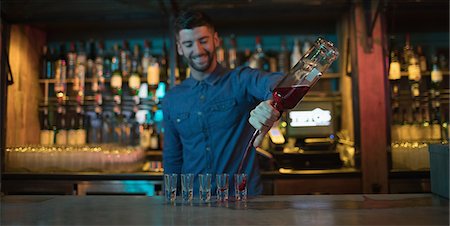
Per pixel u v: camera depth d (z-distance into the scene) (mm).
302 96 1099
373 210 961
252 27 3180
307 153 2600
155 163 2889
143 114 3057
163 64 3025
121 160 2645
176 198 1173
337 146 2879
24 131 2869
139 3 2664
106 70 3041
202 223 845
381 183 2475
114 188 2525
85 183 2543
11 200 1151
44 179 2564
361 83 2557
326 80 3135
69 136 2926
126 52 3033
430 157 1192
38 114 3020
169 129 1719
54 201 1128
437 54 2996
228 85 1616
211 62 1609
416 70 2779
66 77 3020
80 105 3061
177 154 1723
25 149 2678
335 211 955
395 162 2504
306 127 2795
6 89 2711
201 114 1601
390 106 2543
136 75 2938
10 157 2645
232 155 1580
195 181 1514
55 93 3074
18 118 2822
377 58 2561
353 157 2639
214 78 1634
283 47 3033
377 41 2568
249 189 1532
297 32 3176
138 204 1074
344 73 2922
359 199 1126
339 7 2678
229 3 2646
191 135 1637
